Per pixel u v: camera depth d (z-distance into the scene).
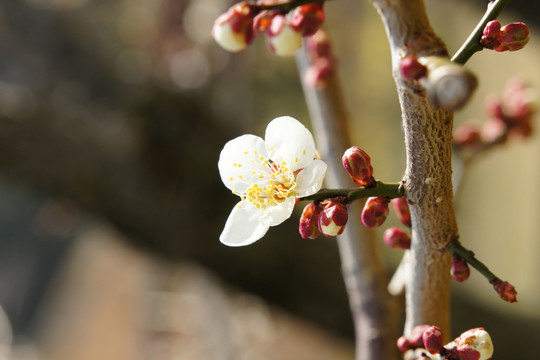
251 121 0.87
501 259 0.99
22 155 0.59
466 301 0.62
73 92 0.71
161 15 0.85
